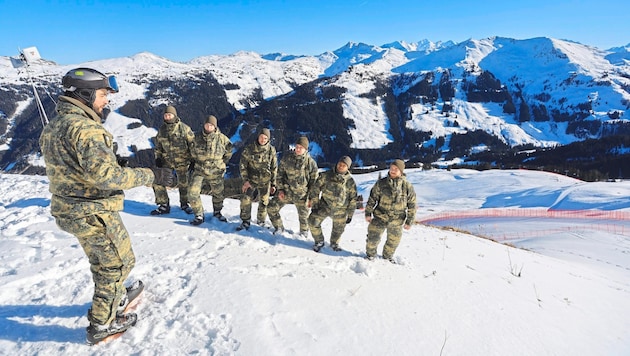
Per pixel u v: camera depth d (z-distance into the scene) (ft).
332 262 17.94
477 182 191.31
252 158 19.95
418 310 14.26
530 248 53.21
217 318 11.36
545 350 13.62
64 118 8.43
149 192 29.32
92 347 9.66
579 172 272.92
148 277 13.60
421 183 206.39
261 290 13.30
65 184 8.55
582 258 44.83
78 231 8.83
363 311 13.25
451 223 91.56
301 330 11.40
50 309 11.25
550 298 19.98
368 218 19.26
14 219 20.03
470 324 14.11
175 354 9.75
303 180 19.45
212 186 20.65
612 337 16.75
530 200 133.39
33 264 14.01
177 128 20.95
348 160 18.17
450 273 19.84
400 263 19.94
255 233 20.31
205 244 17.35
